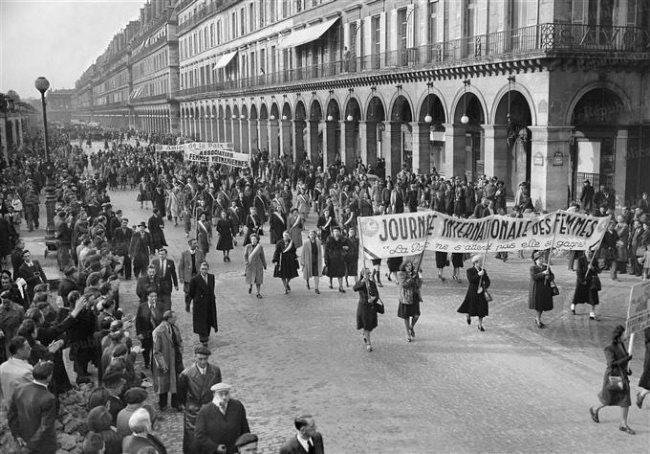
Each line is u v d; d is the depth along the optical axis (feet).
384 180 116.67
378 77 132.46
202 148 169.89
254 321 55.11
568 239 55.31
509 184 110.83
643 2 93.45
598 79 89.40
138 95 469.98
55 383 35.42
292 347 48.14
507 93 96.68
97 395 26.76
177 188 107.96
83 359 40.24
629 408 37.06
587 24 90.17
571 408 36.76
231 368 44.11
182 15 351.25
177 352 37.83
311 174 131.64
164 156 187.73
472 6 108.88
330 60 163.43
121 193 157.38
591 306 57.62
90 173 192.65
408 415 36.09
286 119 194.70
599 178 96.32
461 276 69.72
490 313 55.72
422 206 101.35
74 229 69.21
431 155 127.95
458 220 54.03
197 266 57.11
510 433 33.73
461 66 103.55
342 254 64.59
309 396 39.04
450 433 33.81
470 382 40.68
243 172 147.33
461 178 111.86
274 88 195.72
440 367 43.37
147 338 43.29
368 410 36.86
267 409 37.35
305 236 93.56
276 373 42.98
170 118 355.97
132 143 344.49
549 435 33.47
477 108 114.73
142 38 472.85
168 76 371.76
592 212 77.05
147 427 22.52
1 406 35.96
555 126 88.38
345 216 84.48
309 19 174.29
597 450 31.89
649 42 92.43
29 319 32.96
